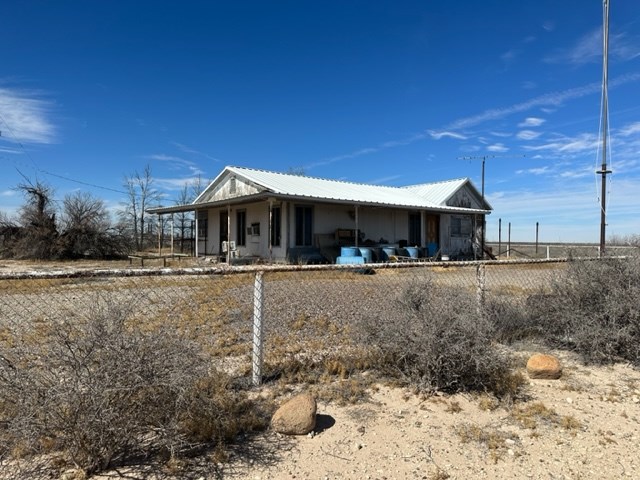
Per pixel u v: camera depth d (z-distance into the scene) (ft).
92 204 75.77
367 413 11.39
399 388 13.10
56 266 56.75
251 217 59.93
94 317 9.03
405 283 17.74
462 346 12.62
